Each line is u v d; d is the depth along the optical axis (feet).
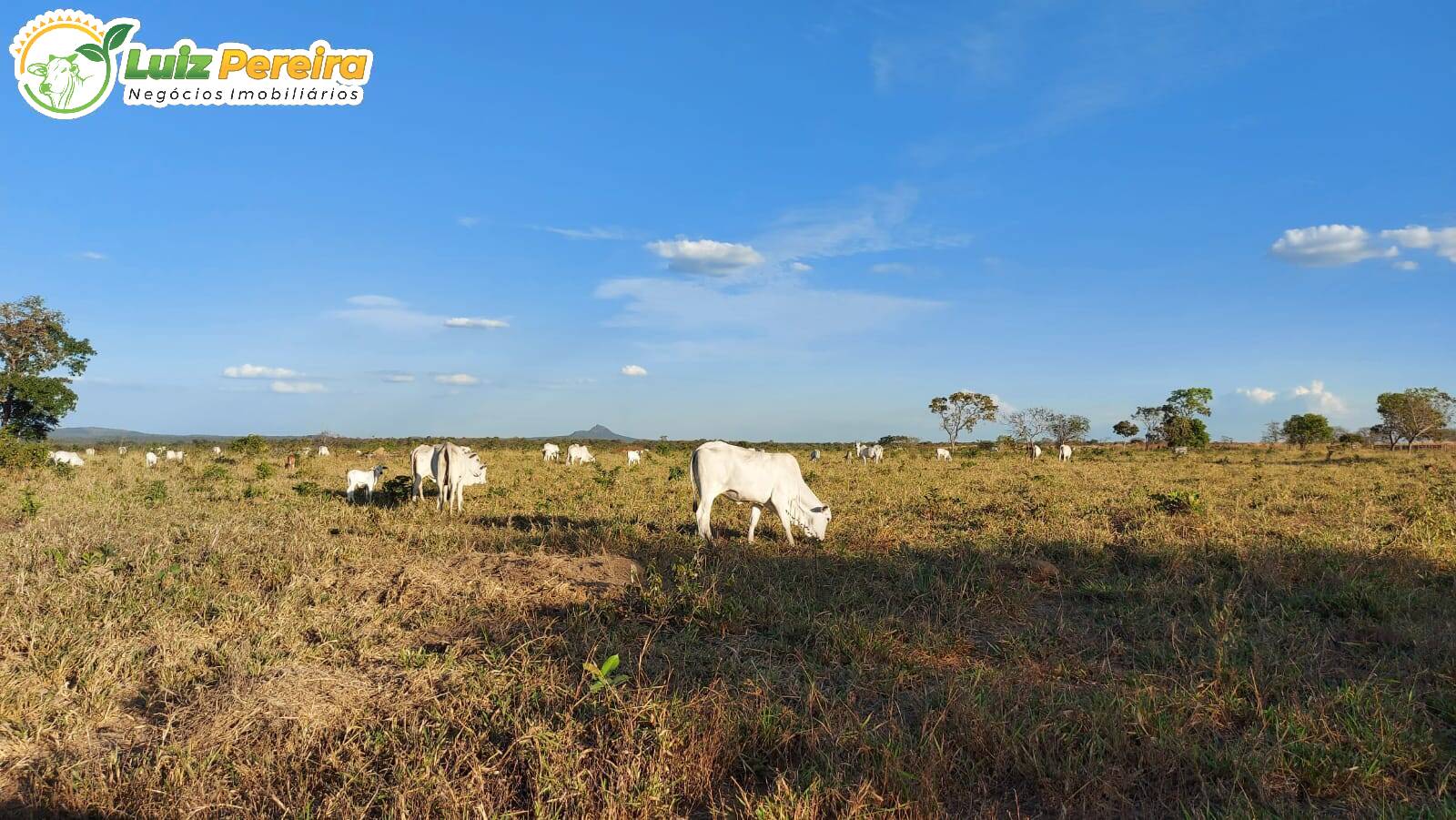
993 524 36.58
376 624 20.01
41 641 17.07
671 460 107.04
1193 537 32.45
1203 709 14.98
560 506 46.68
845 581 24.84
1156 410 205.05
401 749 13.28
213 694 15.08
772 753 13.48
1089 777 12.40
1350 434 177.47
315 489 55.16
